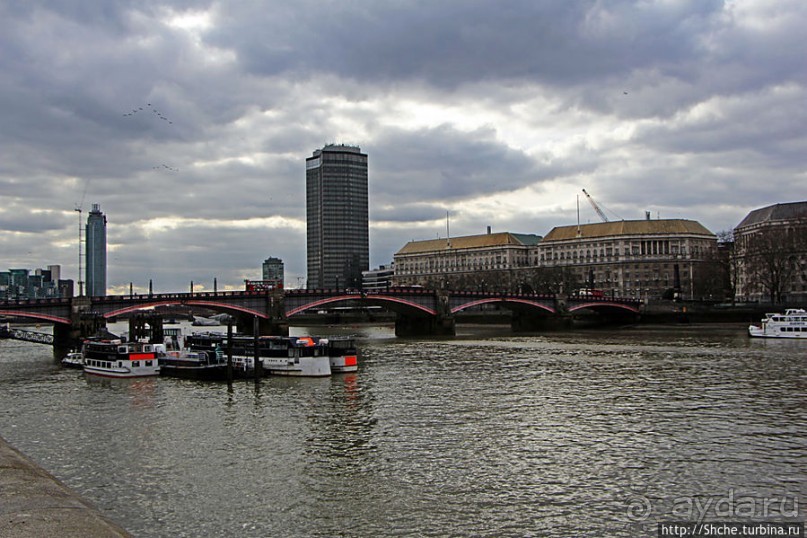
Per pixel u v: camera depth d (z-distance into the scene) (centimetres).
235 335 12650
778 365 10625
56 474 5044
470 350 14225
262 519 4119
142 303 15588
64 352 14812
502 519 4078
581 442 5756
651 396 7869
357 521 4069
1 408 7662
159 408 7612
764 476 4806
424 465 5147
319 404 7694
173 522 4088
